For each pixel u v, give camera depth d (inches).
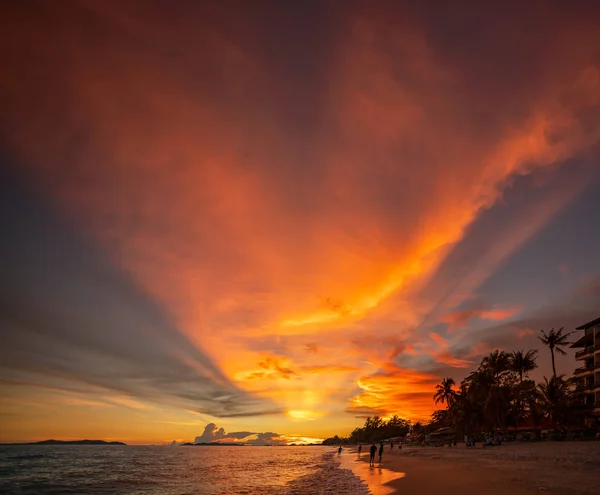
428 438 4301.2
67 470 2918.3
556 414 2748.5
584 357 3110.2
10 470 2901.1
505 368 3440.0
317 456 4943.4
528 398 2935.5
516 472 1274.6
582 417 2731.3
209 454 6688.0
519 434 3046.3
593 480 992.2
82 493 1627.7
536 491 866.8
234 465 3334.2
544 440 2780.5
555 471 1220.5
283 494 1259.2
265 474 2295.8
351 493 1135.6
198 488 1674.5
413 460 2372.0
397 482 1317.7
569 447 2062.0
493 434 3088.1
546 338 3316.9
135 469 2977.4
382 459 2728.8
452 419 4079.7
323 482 1585.9
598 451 1695.4
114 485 1904.5
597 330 3034.0
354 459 3316.9
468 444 3031.5
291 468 2770.7
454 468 1653.5
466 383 3693.4
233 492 1457.9
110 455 6028.5
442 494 927.0
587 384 3011.8
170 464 3622.0
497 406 3016.7
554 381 2837.1
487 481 1112.8
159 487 1780.3
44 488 1811.0
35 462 3922.2
